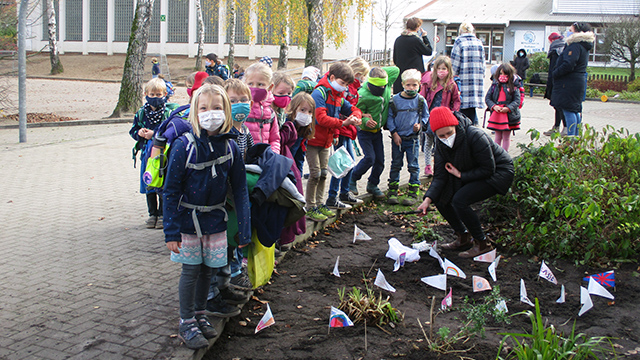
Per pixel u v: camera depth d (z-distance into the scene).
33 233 5.56
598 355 3.51
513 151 9.49
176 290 4.17
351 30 37.75
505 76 8.53
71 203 6.81
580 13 40.09
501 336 3.74
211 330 3.48
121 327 3.55
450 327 3.84
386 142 11.58
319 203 5.88
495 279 4.66
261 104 4.43
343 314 3.69
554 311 4.14
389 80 6.82
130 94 17.59
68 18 49.38
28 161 9.70
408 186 7.15
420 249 5.26
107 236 5.50
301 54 40.88
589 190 5.19
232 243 3.74
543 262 4.66
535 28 40.31
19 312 3.76
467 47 8.68
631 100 21.69
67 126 15.57
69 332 3.48
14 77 18.39
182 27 45.50
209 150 3.25
